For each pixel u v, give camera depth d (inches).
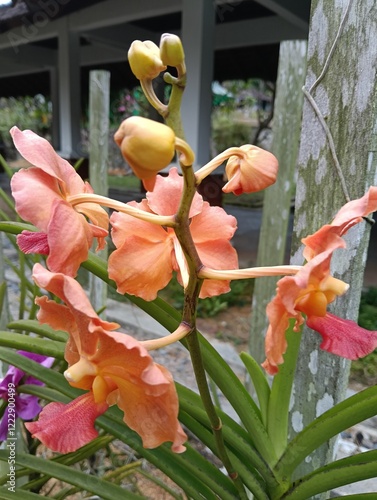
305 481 8.4
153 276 7.7
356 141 10.4
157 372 5.3
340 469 7.9
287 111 16.4
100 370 6.0
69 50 73.4
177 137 5.6
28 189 6.0
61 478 8.9
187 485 8.8
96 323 5.5
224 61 97.1
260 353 18.1
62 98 77.0
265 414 9.9
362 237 10.7
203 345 8.8
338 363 11.3
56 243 5.9
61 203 6.1
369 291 39.5
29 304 31.2
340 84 10.4
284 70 16.3
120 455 18.1
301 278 5.4
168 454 8.9
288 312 5.9
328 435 8.1
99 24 67.5
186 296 6.3
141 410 6.1
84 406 6.4
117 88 133.3
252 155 6.7
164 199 8.0
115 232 7.6
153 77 5.7
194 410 8.7
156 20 75.4
